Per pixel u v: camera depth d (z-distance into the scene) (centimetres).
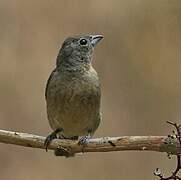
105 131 1605
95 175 1572
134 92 1650
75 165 1580
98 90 1145
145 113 1631
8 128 1620
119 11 1716
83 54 1152
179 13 1669
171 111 1638
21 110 1638
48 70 1680
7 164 1583
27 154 1594
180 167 903
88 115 1143
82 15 1723
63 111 1139
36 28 1709
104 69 1670
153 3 1689
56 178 1575
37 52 1692
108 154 1584
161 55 1673
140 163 1572
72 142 1019
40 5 1725
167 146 969
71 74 1138
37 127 1631
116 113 1623
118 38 1697
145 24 1691
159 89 1655
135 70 1669
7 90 1648
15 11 1720
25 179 1571
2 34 1698
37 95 1655
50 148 1023
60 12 1725
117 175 1566
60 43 1705
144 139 980
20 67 1673
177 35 1673
